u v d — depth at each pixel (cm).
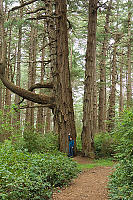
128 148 556
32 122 2220
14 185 477
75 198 574
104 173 876
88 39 1407
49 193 583
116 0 2173
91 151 1340
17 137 1226
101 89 2178
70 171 779
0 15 1476
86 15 2131
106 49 2312
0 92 2425
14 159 629
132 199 480
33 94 1424
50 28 1623
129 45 2280
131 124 556
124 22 2269
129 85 2194
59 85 1405
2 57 1427
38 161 691
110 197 551
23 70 4003
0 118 1215
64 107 1390
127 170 564
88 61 1399
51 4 1612
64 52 1408
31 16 2345
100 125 2139
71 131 1399
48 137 1441
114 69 2109
